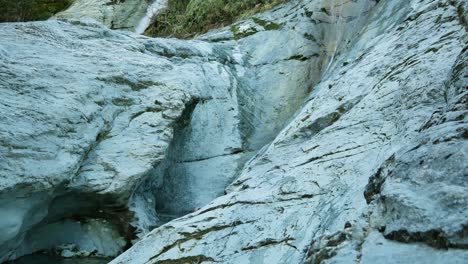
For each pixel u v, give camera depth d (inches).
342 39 481.1
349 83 292.7
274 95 469.4
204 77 424.8
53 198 268.1
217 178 394.0
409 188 106.3
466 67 155.3
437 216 93.4
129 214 308.0
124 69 347.3
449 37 243.9
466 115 127.6
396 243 97.3
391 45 305.3
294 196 193.8
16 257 279.4
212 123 422.0
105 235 305.4
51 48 340.2
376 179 127.4
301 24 516.1
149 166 306.5
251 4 593.0
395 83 242.2
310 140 249.4
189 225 201.6
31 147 247.0
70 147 268.1
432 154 111.6
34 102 270.2
